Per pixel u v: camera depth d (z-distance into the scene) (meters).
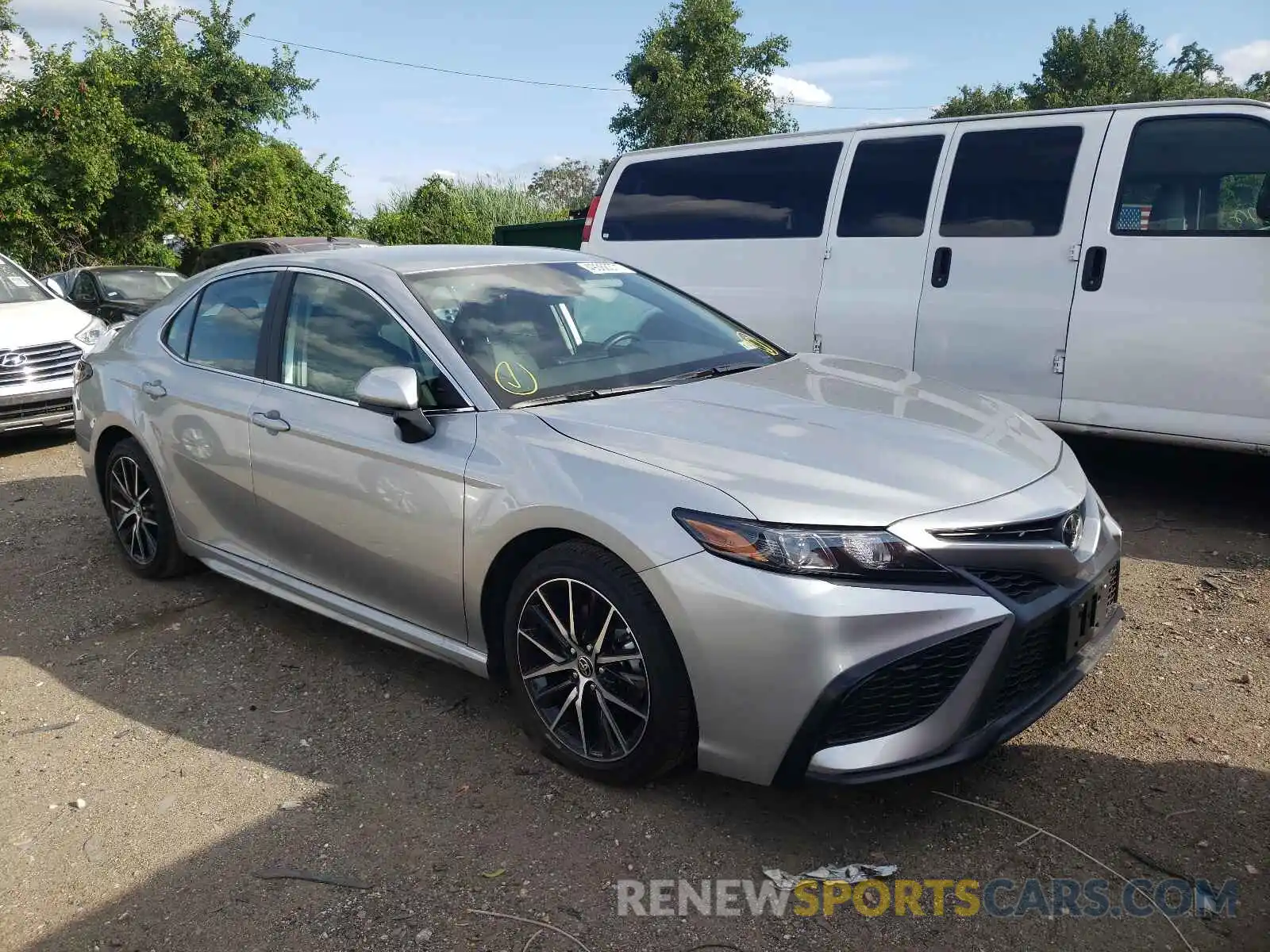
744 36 34.62
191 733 3.45
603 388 3.40
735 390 3.40
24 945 2.48
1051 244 5.32
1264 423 4.77
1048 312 5.31
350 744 3.31
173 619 4.43
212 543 4.36
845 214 6.06
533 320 3.65
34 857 2.82
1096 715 3.26
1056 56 45.41
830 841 2.69
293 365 3.86
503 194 30.89
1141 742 3.09
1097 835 2.65
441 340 3.40
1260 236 4.73
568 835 2.75
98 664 4.02
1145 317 5.02
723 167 6.66
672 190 6.87
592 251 7.19
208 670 3.92
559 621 2.95
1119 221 5.12
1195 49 49.12
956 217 5.65
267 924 2.49
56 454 7.99
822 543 2.49
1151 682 3.47
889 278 5.87
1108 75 43.97
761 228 6.42
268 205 27.98
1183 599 4.17
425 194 31.98
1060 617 2.70
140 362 4.66
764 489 2.62
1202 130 4.95
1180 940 2.28
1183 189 4.97
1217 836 2.63
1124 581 4.39
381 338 3.57
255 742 3.37
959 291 5.61
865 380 3.66
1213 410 4.89
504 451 3.05
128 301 12.74
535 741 3.13
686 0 34.09
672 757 2.78
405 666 3.88
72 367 7.90
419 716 3.47
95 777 3.21
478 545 3.07
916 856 2.61
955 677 2.53
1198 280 4.88
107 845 2.85
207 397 4.13
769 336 6.37
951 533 2.55
